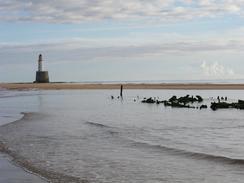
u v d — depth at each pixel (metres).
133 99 71.06
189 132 27.31
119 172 15.53
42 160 17.61
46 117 37.22
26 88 127.50
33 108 49.75
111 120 35.56
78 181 14.27
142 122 34.00
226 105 50.72
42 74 172.25
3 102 61.69
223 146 21.30
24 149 20.12
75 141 22.69
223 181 14.06
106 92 99.50
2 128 28.19
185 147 20.89
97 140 23.11
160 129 28.92
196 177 14.67
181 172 15.45
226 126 31.19
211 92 92.44
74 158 18.05
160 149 20.22
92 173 15.38
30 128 28.34
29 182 13.99
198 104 58.22
